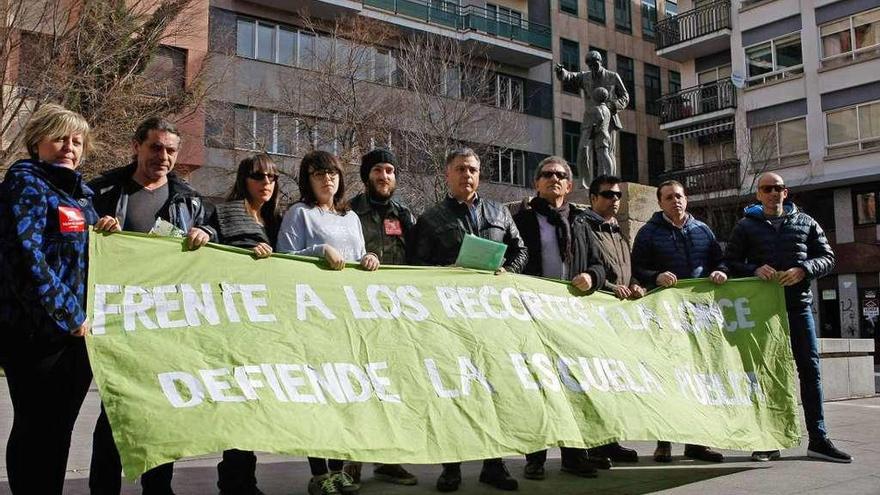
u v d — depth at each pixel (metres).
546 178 5.15
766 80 27.73
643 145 35.00
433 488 4.53
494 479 4.49
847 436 6.46
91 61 12.98
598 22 34.31
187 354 3.43
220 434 3.21
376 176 4.80
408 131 19.69
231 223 4.13
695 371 4.97
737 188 27.36
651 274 5.54
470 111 21.36
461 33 27.39
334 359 3.74
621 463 5.35
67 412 3.30
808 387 5.51
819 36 26.34
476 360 4.10
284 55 24.05
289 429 3.37
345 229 4.38
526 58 30.12
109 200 3.81
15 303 3.11
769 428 5.06
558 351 4.41
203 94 16.31
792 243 5.54
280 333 3.70
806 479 4.73
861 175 24.88
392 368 3.86
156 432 3.11
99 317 3.36
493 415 3.94
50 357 3.21
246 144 20.52
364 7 24.86
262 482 4.79
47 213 3.22
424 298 4.21
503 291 4.49
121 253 3.56
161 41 16.14
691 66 31.36
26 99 12.47
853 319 26.17
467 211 4.77
